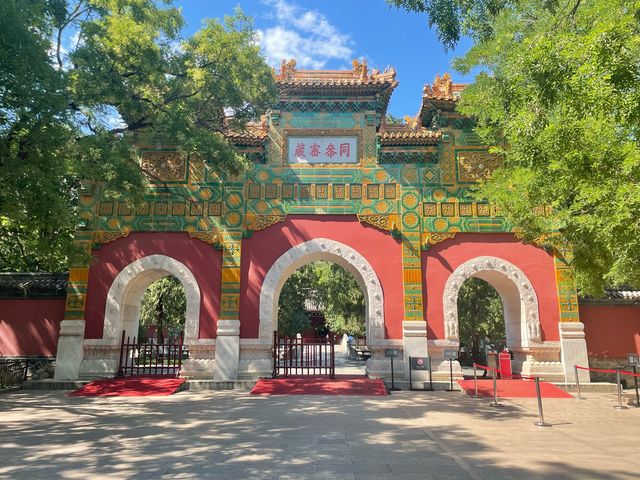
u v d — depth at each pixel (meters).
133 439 8.09
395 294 15.92
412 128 18.88
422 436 8.24
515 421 9.71
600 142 8.13
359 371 21.89
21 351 15.98
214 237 16.23
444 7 9.16
